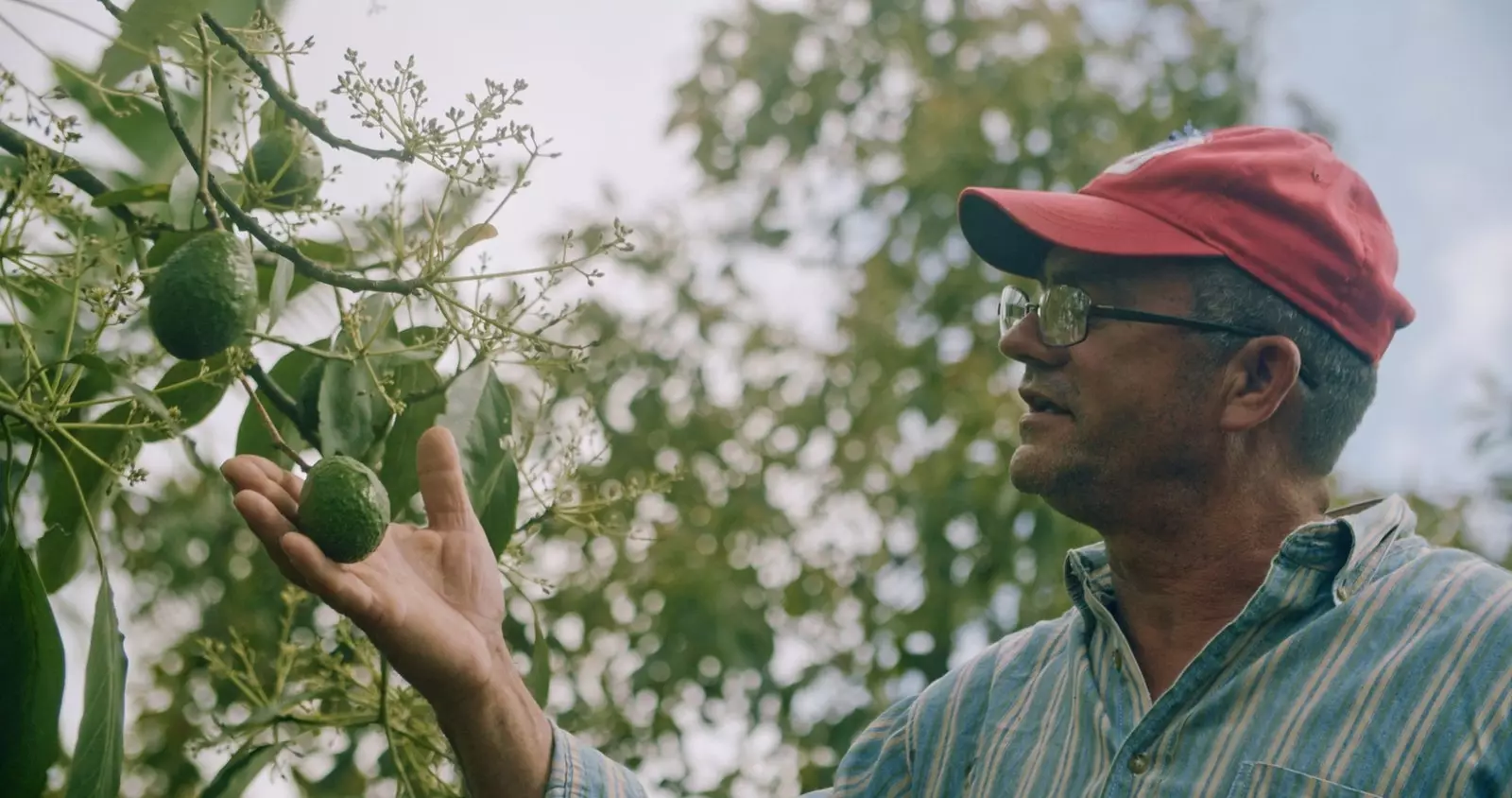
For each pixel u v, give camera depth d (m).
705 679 5.50
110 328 2.59
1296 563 2.17
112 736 2.18
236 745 2.85
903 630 5.54
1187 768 2.12
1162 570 2.33
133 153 2.58
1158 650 2.35
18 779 2.20
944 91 6.38
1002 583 5.51
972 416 5.80
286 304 2.62
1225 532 2.31
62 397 2.23
